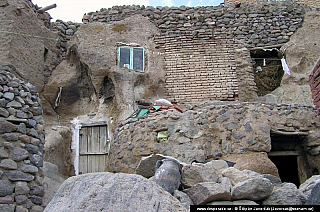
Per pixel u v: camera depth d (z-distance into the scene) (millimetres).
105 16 15188
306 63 14047
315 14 15078
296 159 10414
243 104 9914
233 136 9555
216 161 7609
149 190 4000
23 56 12398
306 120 10016
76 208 3854
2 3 12219
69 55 14000
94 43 13594
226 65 14188
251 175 5535
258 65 14883
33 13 13375
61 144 11688
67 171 11883
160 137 9773
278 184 5461
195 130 9656
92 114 13039
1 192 6438
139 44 14102
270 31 14891
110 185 4020
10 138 6871
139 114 11812
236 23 15000
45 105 13086
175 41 14578
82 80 13688
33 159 7031
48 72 13695
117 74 12938
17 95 7277
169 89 13859
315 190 4746
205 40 14617
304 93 13164
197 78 13992
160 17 15141
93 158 12352
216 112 9828
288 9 15273
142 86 13359
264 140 9477
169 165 5195
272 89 14484
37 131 7363
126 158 10000
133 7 15297
